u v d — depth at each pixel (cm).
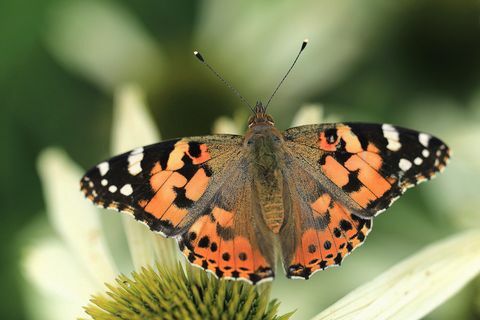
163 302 31
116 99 38
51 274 32
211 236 30
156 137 34
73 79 38
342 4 38
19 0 38
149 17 40
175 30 40
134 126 34
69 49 38
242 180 31
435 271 31
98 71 39
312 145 31
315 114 33
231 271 30
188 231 31
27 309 34
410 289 31
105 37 39
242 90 40
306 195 31
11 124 37
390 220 35
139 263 32
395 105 38
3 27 38
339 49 38
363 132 31
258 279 30
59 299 34
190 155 31
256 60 39
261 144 31
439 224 35
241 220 31
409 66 38
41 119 38
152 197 31
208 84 40
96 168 31
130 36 39
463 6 39
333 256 31
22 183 37
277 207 31
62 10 38
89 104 38
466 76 39
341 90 38
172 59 40
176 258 32
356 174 31
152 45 40
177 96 40
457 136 35
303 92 38
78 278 32
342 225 31
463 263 31
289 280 34
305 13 38
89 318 31
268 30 39
